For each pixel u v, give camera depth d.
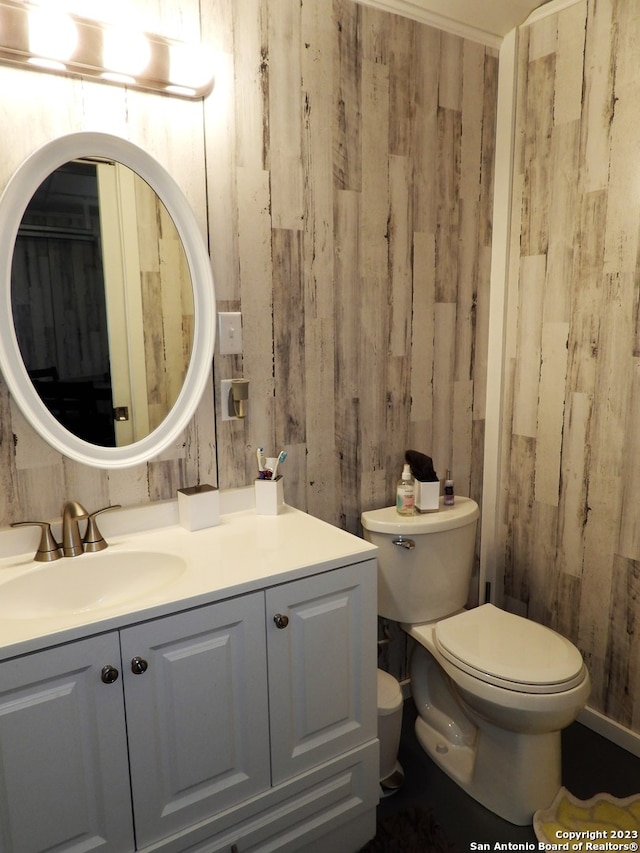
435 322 2.17
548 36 2.03
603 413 1.98
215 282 1.68
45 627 1.12
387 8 1.89
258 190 1.72
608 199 1.90
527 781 1.68
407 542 1.90
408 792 1.83
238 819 1.38
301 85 1.75
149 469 1.65
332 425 1.97
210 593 1.27
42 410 1.46
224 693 1.34
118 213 1.52
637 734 1.97
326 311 1.90
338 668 1.52
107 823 1.21
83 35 1.37
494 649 1.71
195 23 1.56
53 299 1.46
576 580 2.13
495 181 2.24
